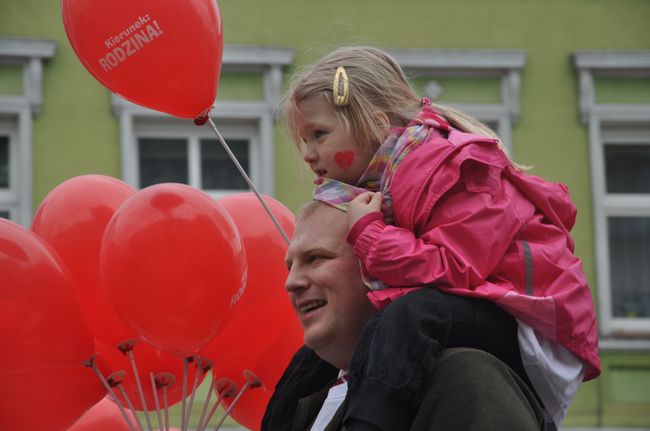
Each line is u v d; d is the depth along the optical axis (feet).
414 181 24.75
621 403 110.73
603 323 114.01
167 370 32.78
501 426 22.20
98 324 31.60
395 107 26.50
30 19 112.68
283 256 32.78
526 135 116.78
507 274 24.44
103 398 33.12
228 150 31.14
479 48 117.29
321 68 26.91
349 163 26.30
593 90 117.70
